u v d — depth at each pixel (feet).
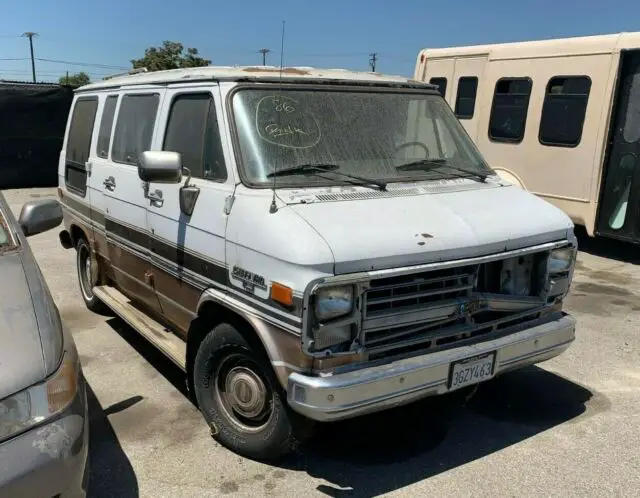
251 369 11.69
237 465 11.89
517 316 12.27
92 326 19.45
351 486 11.27
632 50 26.94
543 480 11.52
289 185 11.65
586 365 16.70
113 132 17.01
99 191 17.43
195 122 13.19
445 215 11.69
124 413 13.91
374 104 13.88
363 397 10.03
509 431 13.28
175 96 14.01
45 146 51.75
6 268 10.25
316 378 9.93
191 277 12.81
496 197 13.14
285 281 10.03
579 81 29.17
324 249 9.86
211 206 12.04
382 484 11.34
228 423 12.23
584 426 13.50
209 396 12.50
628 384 15.58
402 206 11.68
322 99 13.26
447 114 15.25
